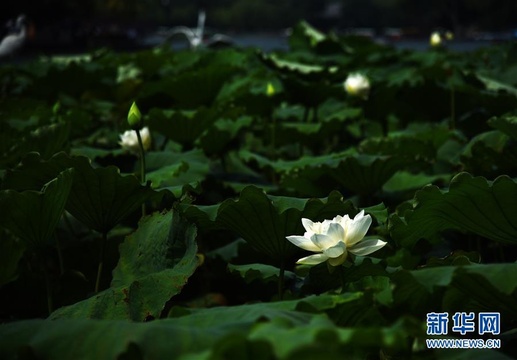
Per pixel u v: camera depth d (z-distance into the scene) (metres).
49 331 4.11
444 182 6.38
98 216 5.20
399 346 3.57
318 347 3.38
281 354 3.37
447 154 6.68
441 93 7.43
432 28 76.81
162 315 5.55
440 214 4.94
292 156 7.41
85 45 47.78
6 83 9.93
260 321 4.05
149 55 10.73
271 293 5.66
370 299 4.37
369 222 4.61
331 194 4.87
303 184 5.94
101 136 7.19
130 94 9.38
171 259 4.90
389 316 4.42
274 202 4.88
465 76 7.59
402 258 5.73
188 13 104.56
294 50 12.32
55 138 5.87
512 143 6.08
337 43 11.88
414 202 4.89
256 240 4.94
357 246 4.62
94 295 4.91
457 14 72.00
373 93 7.50
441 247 5.83
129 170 6.13
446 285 4.27
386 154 5.99
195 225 4.89
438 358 4.25
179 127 6.61
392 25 97.25
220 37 15.48
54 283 5.29
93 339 4.06
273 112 7.47
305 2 106.06
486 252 5.84
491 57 11.58
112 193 5.14
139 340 4.03
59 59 12.81
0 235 4.69
